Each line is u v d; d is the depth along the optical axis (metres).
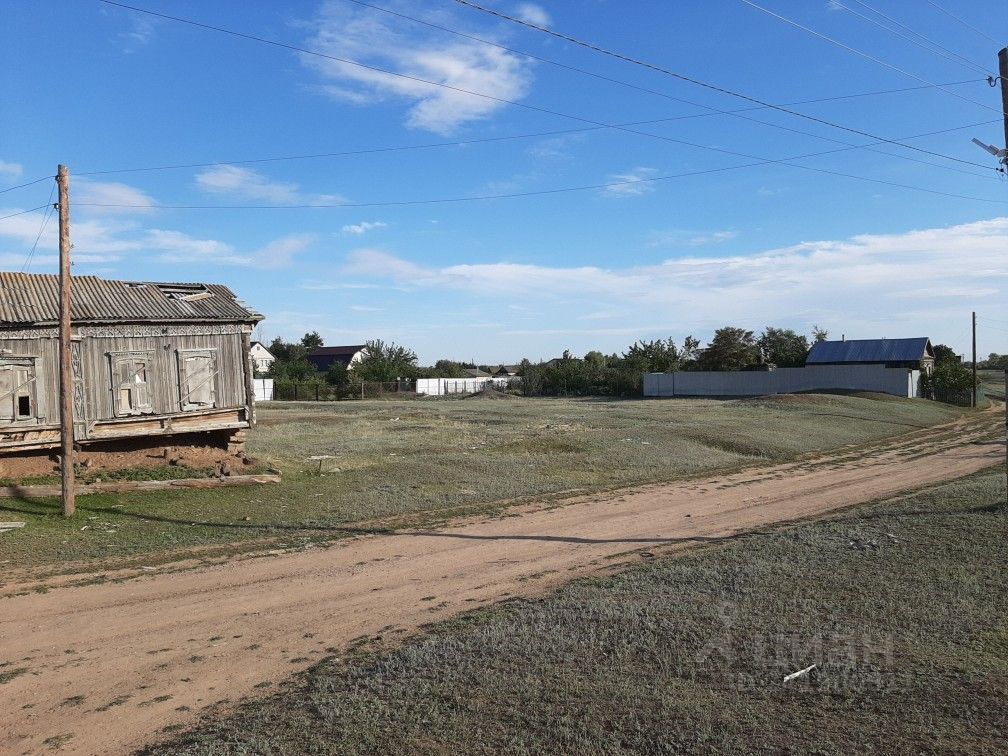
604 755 5.57
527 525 16.34
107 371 19.66
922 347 74.06
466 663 7.58
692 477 24.22
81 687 7.50
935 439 36.34
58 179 16.61
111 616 9.84
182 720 6.71
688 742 5.68
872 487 21.59
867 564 11.44
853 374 65.12
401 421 42.03
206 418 21.42
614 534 15.34
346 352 124.12
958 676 6.89
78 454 19.31
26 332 18.48
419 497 19.39
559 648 7.94
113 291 21.03
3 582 11.40
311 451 27.06
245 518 16.52
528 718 6.21
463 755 5.66
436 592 11.02
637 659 7.57
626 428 35.53
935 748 5.50
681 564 11.99
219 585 11.38
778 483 22.83
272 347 119.75
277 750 5.86
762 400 52.88
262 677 7.73
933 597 9.57
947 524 14.28
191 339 21.17
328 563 12.82
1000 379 104.75
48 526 15.12
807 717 6.09
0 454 18.23
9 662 8.20
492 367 138.75
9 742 6.32
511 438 31.89
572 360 90.62
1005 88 16.20
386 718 6.35
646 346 95.19
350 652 8.41
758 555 12.30
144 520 15.99
